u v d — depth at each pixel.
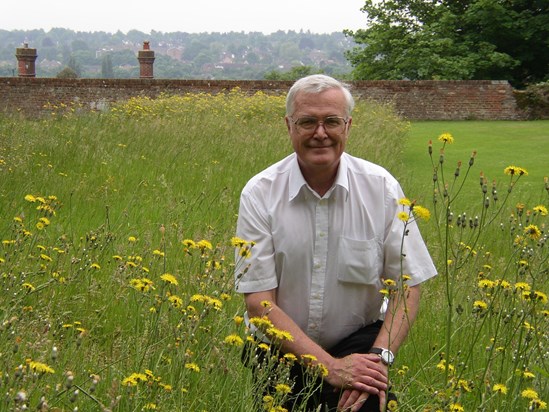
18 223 5.44
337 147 3.48
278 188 3.59
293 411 3.21
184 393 3.35
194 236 6.24
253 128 14.91
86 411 3.20
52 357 2.76
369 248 3.55
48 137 11.59
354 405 3.25
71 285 4.79
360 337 3.61
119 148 11.70
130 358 3.74
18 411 2.47
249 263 3.56
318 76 3.51
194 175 10.18
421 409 3.54
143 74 37.03
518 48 34.41
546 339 3.87
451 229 7.55
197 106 18.41
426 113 28.12
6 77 26.11
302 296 3.61
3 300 4.07
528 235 3.98
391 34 36.25
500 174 14.05
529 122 26.70
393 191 3.60
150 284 3.81
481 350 4.25
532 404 3.06
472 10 33.78
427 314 4.93
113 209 7.90
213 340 3.50
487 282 3.68
